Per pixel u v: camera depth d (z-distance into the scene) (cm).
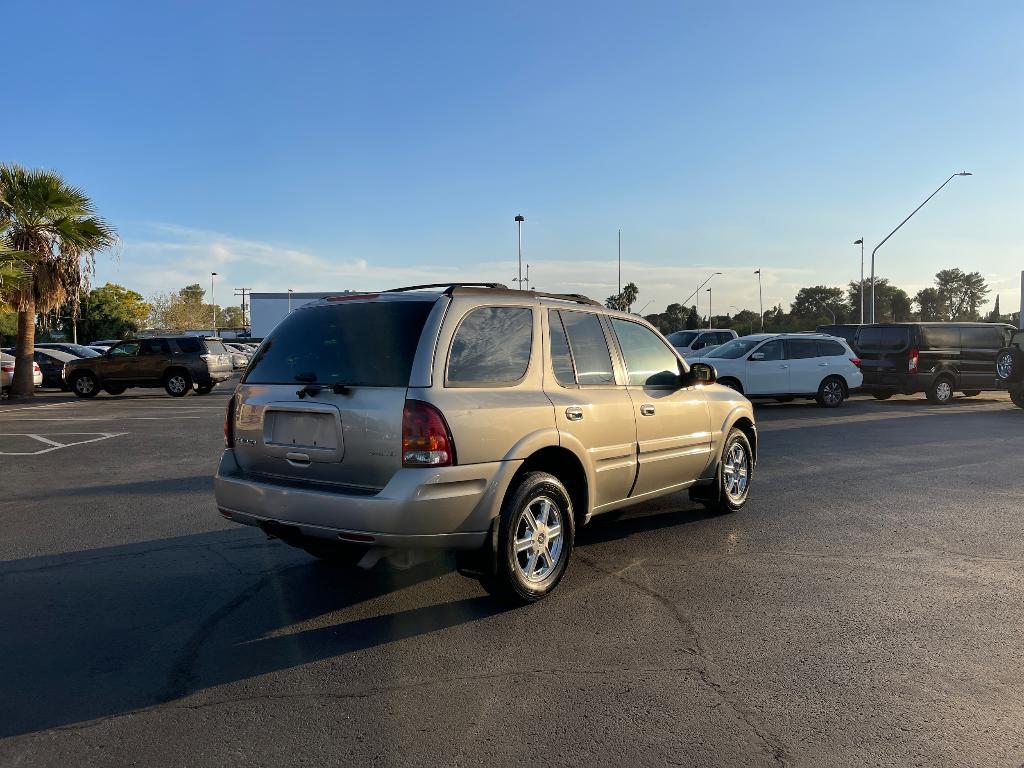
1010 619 447
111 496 795
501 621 445
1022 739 314
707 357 1714
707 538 619
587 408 507
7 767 296
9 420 1555
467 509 424
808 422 1448
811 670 379
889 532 638
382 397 420
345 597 487
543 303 511
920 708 341
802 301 8988
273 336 489
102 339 6775
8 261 1906
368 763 299
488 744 312
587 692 357
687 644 412
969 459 1006
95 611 464
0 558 575
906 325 1845
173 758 303
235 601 481
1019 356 1675
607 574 529
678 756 303
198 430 1362
